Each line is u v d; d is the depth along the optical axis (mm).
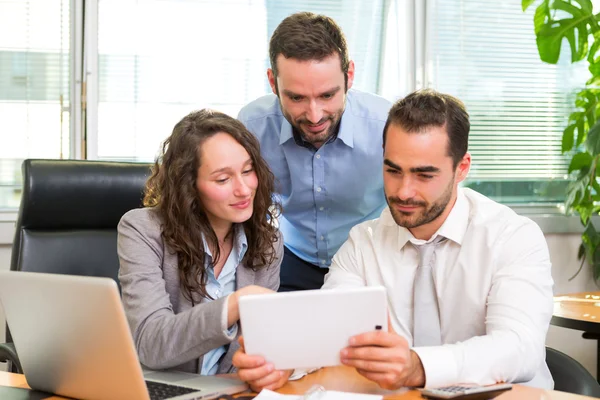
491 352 1487
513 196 3996
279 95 2041
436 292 1799
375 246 1895
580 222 3990
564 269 4012
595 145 3682
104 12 3455
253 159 1820
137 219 1830
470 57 3859
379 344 1374
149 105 3527
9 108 3387
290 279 2537
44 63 3408
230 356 1807
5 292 1460
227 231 1877
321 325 1370
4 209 3375
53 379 1452
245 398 1412
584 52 3701
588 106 3777
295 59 1932
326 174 2328
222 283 1878
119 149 3502
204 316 1561
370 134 2314
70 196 2238
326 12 3664
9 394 1492
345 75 2025
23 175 2207
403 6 3742
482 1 3855
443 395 1335
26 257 2176
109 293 1256
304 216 2438
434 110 1633
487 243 1759
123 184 2301
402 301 1846
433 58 3799
